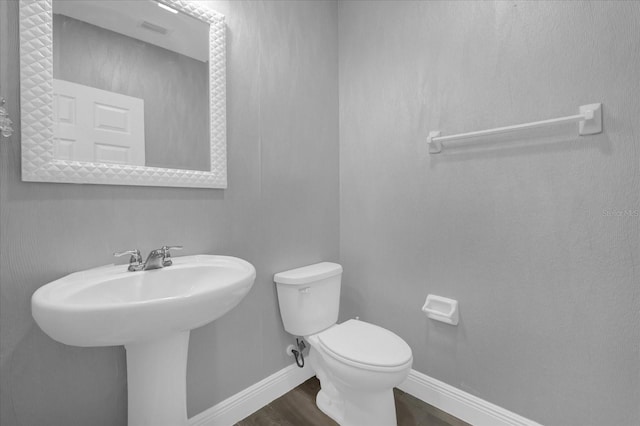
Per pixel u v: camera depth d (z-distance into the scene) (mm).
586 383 1105
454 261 1439
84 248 994
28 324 901
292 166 1650
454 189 1430
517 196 1245
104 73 1037
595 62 1060
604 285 1063
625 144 1012
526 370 1238
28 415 907
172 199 1197
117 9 1071
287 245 1624
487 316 1340
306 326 1512
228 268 1109
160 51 1167
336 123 1914
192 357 1262
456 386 1443
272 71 1552
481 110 1333
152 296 1003
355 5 1838
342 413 1368
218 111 1309
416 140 1564
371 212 1777
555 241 1160
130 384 973
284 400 1549
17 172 876
